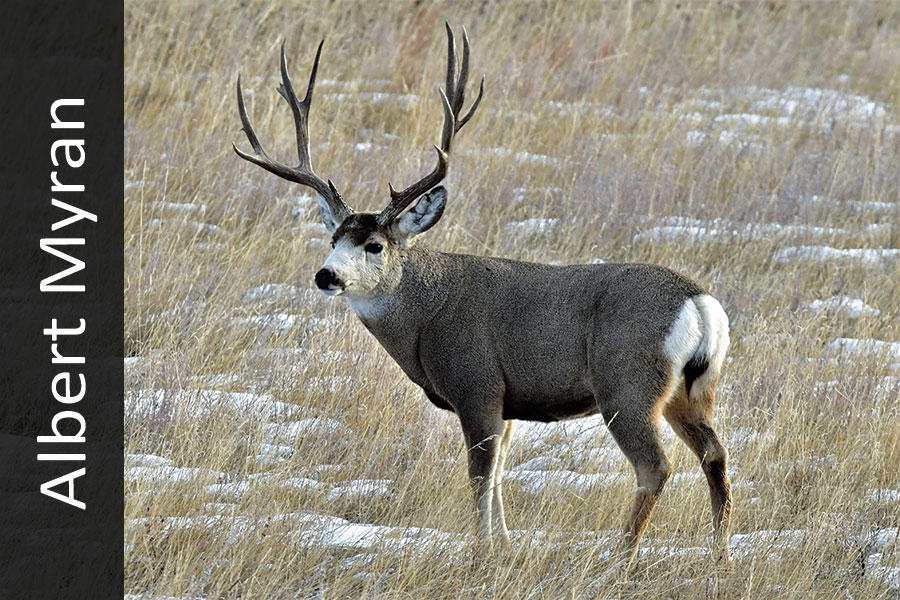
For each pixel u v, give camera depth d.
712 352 20.75
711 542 20.72
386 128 47.41
